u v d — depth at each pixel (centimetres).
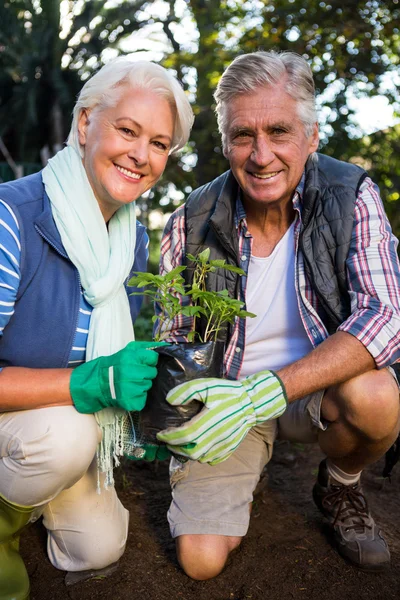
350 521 213
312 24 634
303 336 223
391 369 208
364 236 205
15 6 1251
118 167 181
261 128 201
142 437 179
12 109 1216
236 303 178
